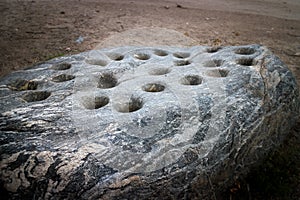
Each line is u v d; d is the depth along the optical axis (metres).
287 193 2.08
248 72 2.51
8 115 1.85
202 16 7.30
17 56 4.35
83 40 5.09
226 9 8.32
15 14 6.58
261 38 5.70
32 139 1.65
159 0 9.12
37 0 8.20
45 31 5.52
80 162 1.53
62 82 2.39
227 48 3.19
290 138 2.66
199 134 1.82
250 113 2.10
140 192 1.54
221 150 1.85
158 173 1.59
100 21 6.31
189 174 1.68
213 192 1.86
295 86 2.65
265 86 2.39
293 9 8.66
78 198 1.45
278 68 2.69
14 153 1.55
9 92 2.21
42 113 1.89
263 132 2.19
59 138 1.67
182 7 8.27
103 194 1.47
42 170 1.49
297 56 4.79
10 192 1.48
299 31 6.34
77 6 7.70
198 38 5.45
